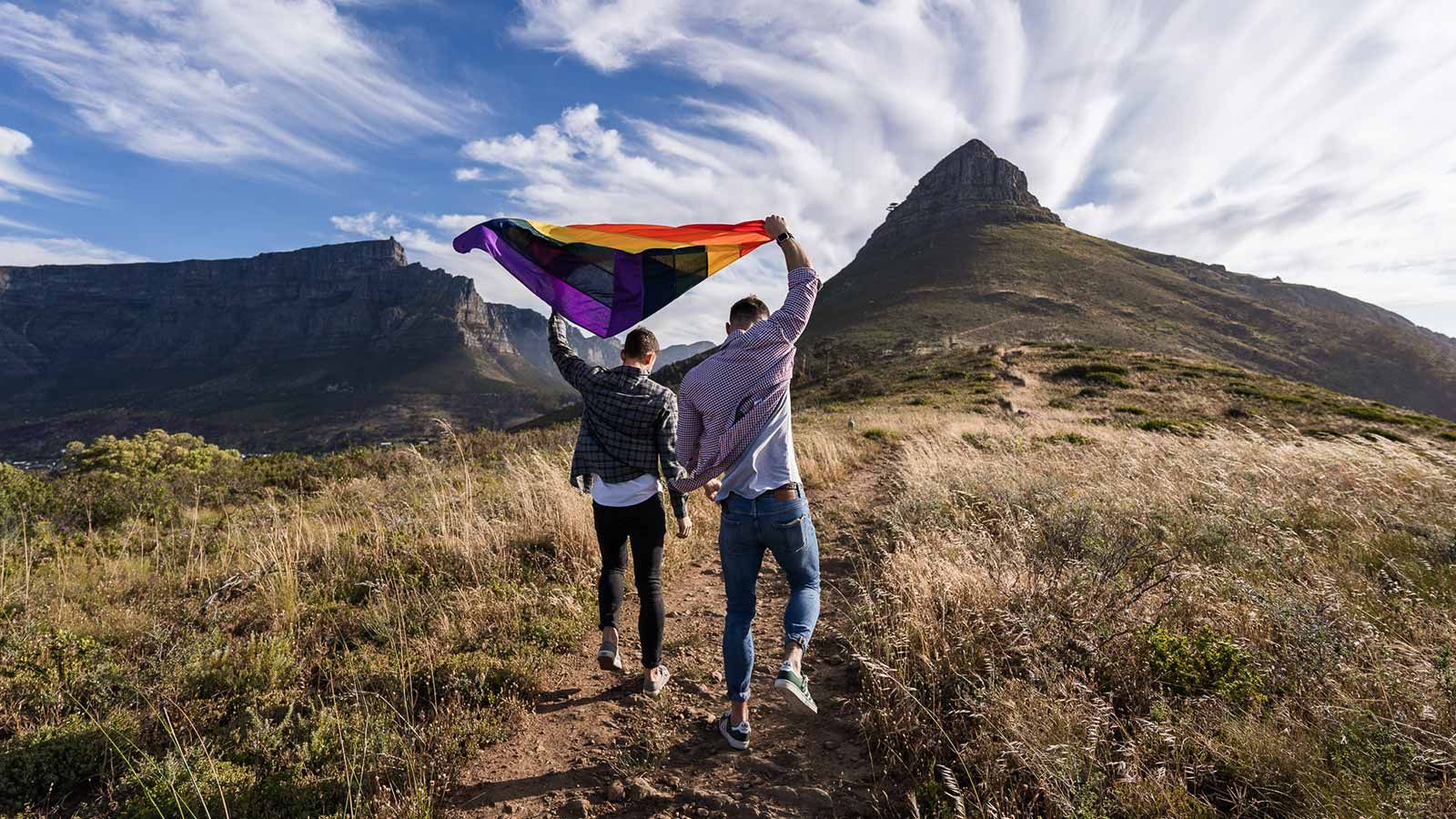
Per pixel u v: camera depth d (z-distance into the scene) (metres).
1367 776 2.11
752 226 3.55
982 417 22.86
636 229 3.81
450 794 2.55
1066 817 2.01
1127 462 7.85
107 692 3.08
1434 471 6.45
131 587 4.79
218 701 3.11
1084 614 3.24
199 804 2.35
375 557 5.03
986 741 2.45
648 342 3.33
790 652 2.59
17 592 4.44
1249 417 25.44
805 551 2.73
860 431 16.34
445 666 3.39
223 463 12.34
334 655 3.59
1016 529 4.88
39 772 2.52
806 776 2.59
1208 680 2.81
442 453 11.09
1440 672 2.58
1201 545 4.70
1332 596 3.31
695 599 4.69
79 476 10.25
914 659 3.14
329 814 2.37
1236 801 2.12
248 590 4.67
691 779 2.62
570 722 3.09
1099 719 2.34
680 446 2.84
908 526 5.58
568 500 5.77
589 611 4.21
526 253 3.76
